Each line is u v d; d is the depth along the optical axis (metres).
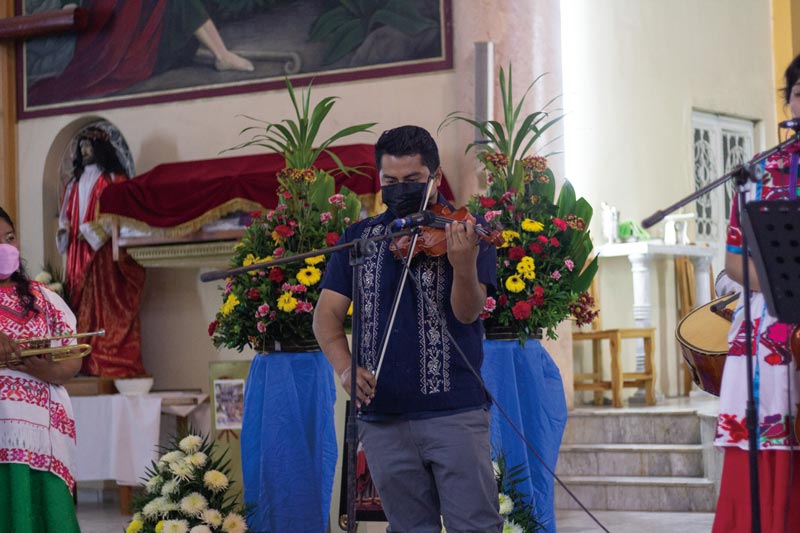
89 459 8.12
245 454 5.21
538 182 5.34
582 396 9.55
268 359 5.16
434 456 3.02
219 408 6.14
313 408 5.15
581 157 9.87
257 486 5.20
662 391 10.12
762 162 3.03
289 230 5.07
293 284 5.07
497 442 4.93
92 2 9.66
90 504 8.59
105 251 8.95
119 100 9.52
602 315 9.86
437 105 8.55
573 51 9.96
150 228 8.31
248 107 9.13
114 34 9.58
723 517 3.08
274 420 5.06
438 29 8.59
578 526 6.78
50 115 9.73
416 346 3.04
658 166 10.44
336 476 5.61
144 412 7.98
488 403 3.14
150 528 5.30
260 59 9.12
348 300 3.24
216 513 5.14
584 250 5.22
